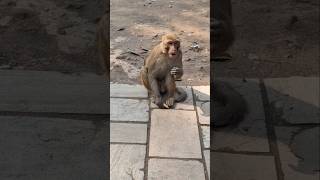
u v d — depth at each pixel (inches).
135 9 193.9
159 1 202.4
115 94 132.3
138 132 115.6
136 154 107.0
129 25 178.7
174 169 102.7
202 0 205.6
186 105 128.7
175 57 131.3
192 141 112.7
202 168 103.0
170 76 130.7
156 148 109.7
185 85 139.1
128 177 99.8
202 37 170.6
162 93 131.5
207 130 117.2
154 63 130.6
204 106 128.5
